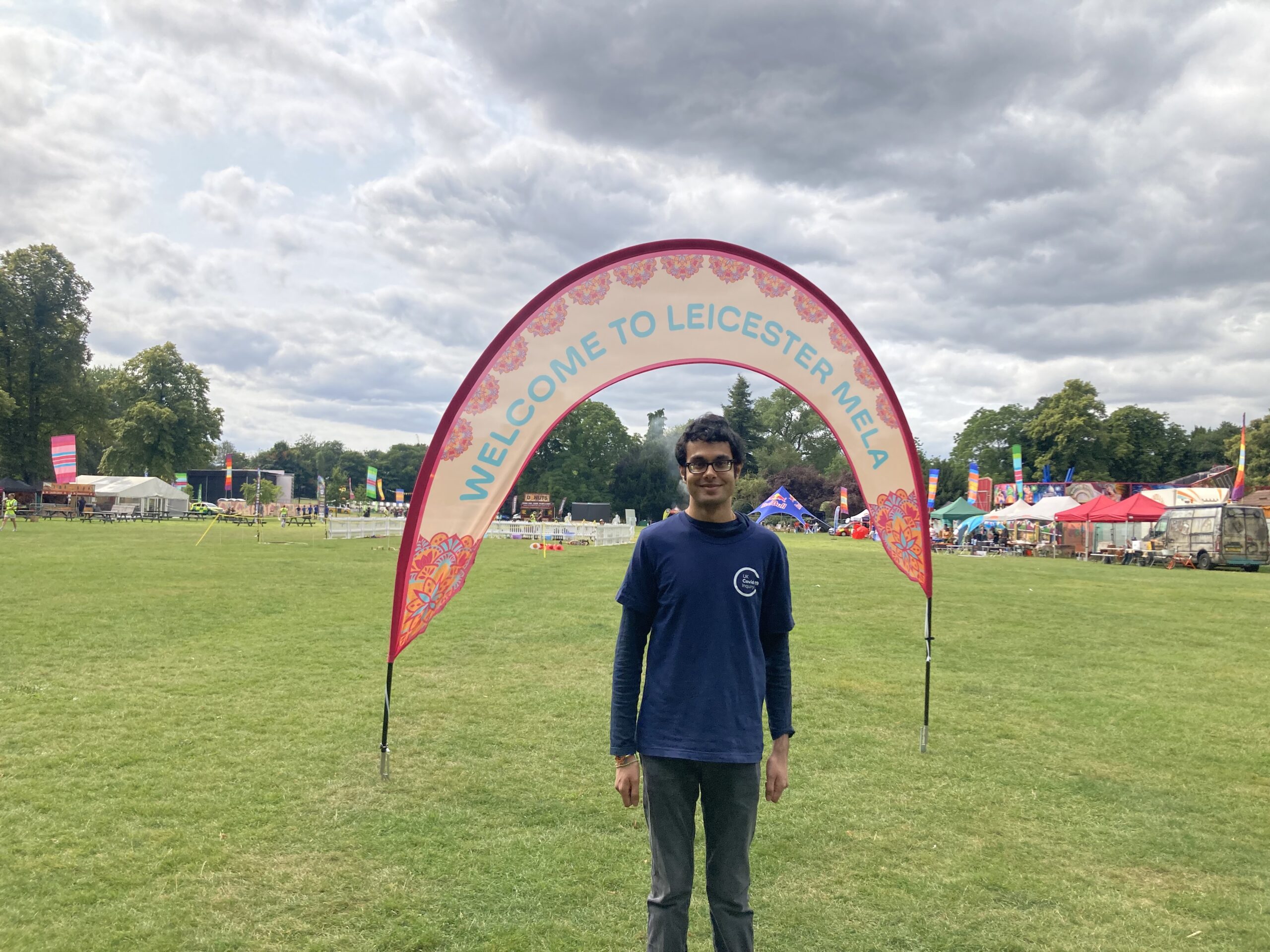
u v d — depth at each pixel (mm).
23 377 53000
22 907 3467
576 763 5594
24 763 5273
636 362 5695
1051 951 3355
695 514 2818
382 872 3904
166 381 69250
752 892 3822
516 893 3727
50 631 9805
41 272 53781
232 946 3229
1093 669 9289
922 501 6273
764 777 5477
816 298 5945
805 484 81312
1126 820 4805
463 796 4941
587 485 84250
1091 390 71938
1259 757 6066
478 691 7598
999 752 6102
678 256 5770
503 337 5586
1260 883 4027
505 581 17516
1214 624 13164
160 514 54188
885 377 6121
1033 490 50219
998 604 15438
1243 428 35438
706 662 2686
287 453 129000
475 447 5562
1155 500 36219
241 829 4359
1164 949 3395
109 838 4191
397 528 37969
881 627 12156
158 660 8477
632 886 3820
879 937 3436
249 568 18516
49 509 50906
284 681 7734
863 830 4582
